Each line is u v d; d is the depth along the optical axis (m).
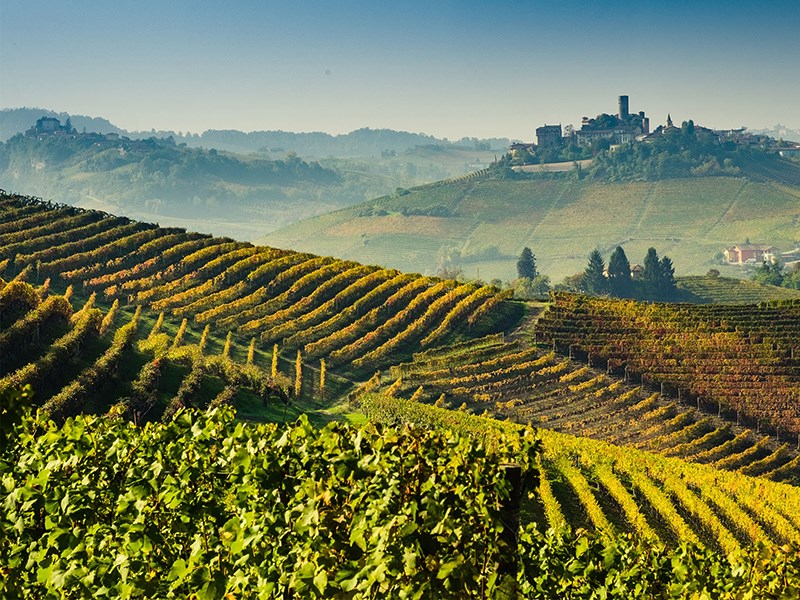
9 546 15.30
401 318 113.88
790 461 89.81
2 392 13.12
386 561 12.25
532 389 102.06
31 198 130.75
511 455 13.35
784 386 105.25
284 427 16.31
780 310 122.69
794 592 19.64
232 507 15.45
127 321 99.94
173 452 15.83
